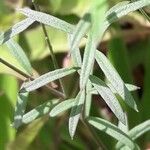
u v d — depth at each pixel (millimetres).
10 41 321
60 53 480
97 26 229
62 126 436
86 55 263
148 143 438
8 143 398
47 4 452
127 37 502
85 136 452
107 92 296
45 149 422
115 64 438
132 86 321
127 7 283
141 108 447
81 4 457
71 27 290
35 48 473
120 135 328
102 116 447
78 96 303
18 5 479
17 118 319
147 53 464
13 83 435
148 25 485
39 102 428
